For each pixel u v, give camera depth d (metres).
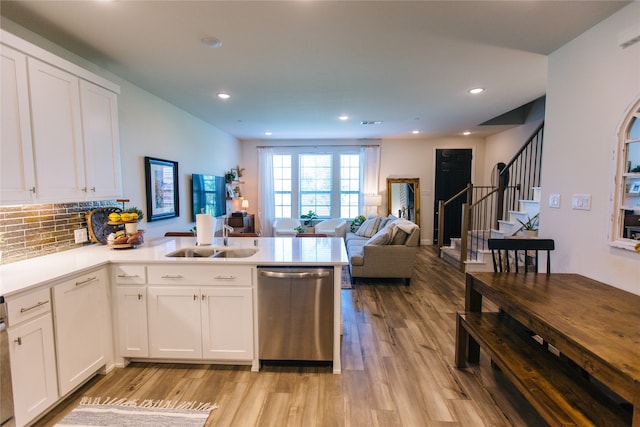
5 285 1.67
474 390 2.09
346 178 7.61
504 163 6.42
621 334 1.39
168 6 1.97
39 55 1.98
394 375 2.26
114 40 2.43
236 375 2.28
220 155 6.13
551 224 2.74
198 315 2.31
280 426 1.78
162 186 3.98
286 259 2.31
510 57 2.77
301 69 3.03
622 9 2.02
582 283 2.12
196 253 2.78
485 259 4.78
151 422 1.81
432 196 7.45
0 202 1.78
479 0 1.93
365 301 3.75
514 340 1.95
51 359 1.84
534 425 1.77
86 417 1.84
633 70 1.98
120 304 2.33
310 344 2.29
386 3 1.96
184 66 2.95
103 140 2.58
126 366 2.38
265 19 2.14
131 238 2.68
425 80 3.33
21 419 1.65
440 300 3.78
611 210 2.13
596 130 2.25
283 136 7.05
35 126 1.97
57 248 2.52
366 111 4.66
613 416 1.31
